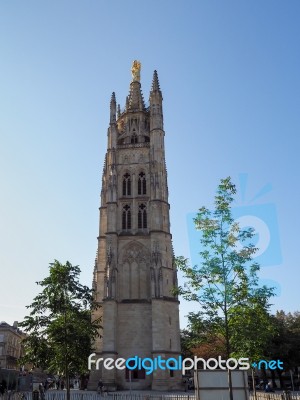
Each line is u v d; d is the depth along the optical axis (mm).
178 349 77375
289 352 78188
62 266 45969
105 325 77000
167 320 78062
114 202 88000
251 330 33875
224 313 34531
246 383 16891
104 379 73562
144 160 94312
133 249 85438
